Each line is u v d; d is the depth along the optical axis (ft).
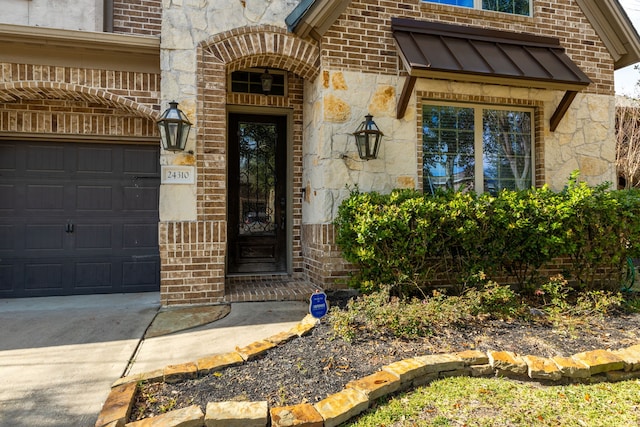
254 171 21.71
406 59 16.46
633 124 35.81
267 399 8.52
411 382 9.66
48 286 19.16
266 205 21.84
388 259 14.88
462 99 19.47
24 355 11.37
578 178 20.44
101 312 15.79
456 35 18.67
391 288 14.75
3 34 15.94
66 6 18.93
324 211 17.46
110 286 19.75
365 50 18.20
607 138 21.09
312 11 17.01
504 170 20.33
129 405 7.95
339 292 16.99
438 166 19.48
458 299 13.88
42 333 13.26
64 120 18.85
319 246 17.95
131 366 10.68
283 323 14.21
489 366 10.43
